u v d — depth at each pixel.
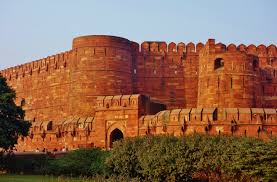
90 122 60.22
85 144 60.12
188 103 68.44
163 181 40.25
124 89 65.38
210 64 61.28
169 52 69.88
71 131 61.69
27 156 55.19
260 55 68.12
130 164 42.72
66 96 73.06
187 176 39.75
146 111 58.28
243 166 37.75
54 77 76.19
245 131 50.25
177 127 52.28
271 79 66.88
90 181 42.84
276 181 37.00
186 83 68.94
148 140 42.91
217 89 60.25
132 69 68.44
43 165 52.94
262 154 37.38
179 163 39.50
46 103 77.56
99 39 64.94
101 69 64.50
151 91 69.00
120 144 44.16
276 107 63.53
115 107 57.72
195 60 69.19
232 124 50.41
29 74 82.69
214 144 39.81
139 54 69.50
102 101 58.72
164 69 69.62
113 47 65.06
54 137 64.56
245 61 60.19
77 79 65.62
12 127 52.00
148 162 40.41
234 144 39.16
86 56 65.19
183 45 69.88
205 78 61.72
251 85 60.12
